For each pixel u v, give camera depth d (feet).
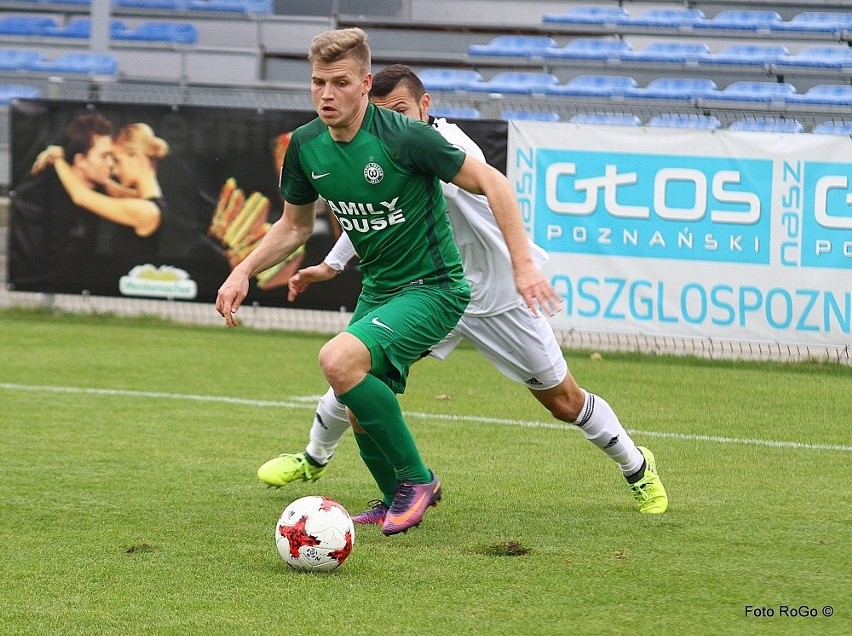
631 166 119.03
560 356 60.59
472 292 59.77
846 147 113.50
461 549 52.80
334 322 139.85
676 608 43.93
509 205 50.55
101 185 135.03
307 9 211.82
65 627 41.50
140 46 202.59
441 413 91.25
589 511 60.85
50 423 83.66
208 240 133.18
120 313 143.33
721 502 63.16
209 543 53.47
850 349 115.03
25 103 135.85
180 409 90.27
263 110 130.41
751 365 119.24
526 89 180.55
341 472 71.10
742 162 116.16
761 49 186.91
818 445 80.64
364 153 51.21
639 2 205.46
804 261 115.55
